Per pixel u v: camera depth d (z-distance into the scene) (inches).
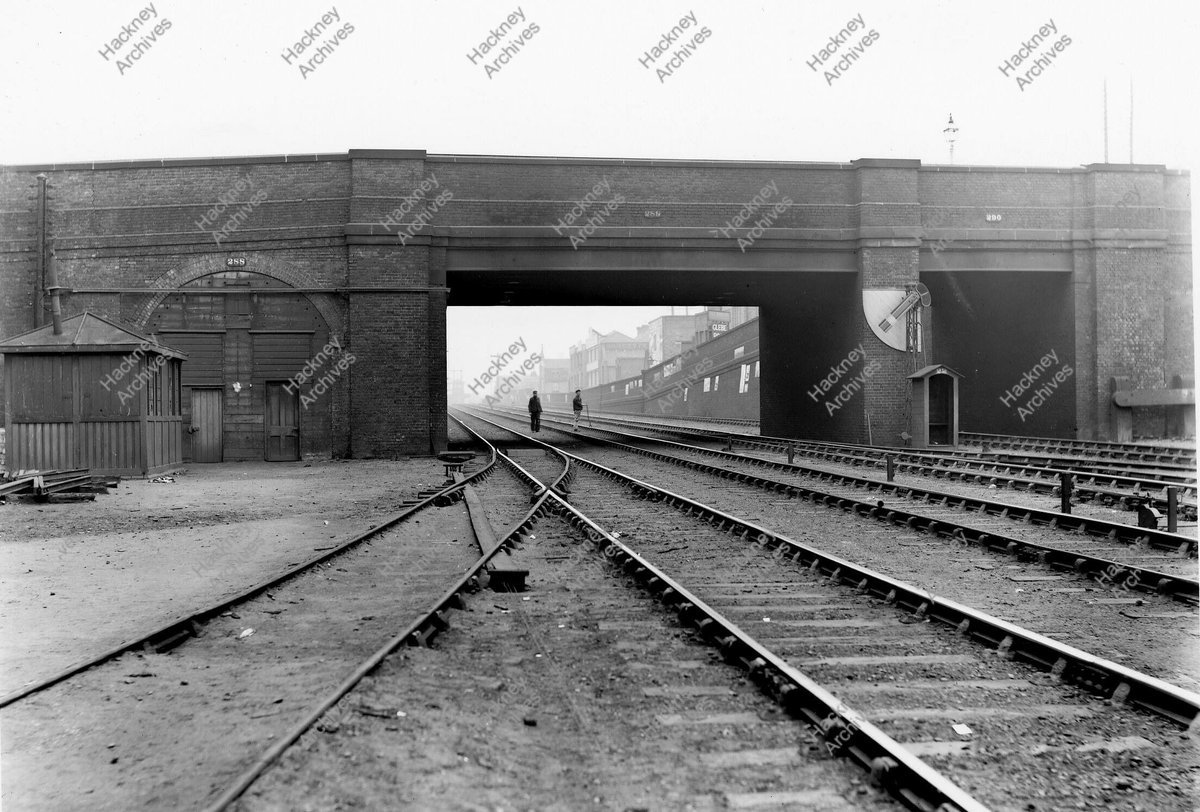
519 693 198.5
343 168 986.1
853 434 1093.8
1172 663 223.3
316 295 984.3
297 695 192.1
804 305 1261.1
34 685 193.6
